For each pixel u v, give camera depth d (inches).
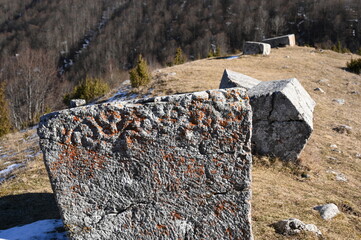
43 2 4429.1
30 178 368.5
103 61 3083.2
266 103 363.3
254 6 4065.0
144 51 3472.0
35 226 214.2
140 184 168.1
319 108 580.1
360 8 3307.1
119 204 168.6
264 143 373.1
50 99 1430.9
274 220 237.0
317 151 414.6
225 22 3944.4
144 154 166.6
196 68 848.9
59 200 166.1
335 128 502.9
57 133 163.9
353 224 247.6
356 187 334.0
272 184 315.6
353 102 641.0
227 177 168.1
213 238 169.9
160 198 168.7
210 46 3393.2
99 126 164.9
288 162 364.8
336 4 3474.4
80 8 4421.8
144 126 165.3
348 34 3154.5
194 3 4409.5
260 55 981.8
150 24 4055.1
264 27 3619.6
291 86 405.1
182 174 167.8
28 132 689.0
